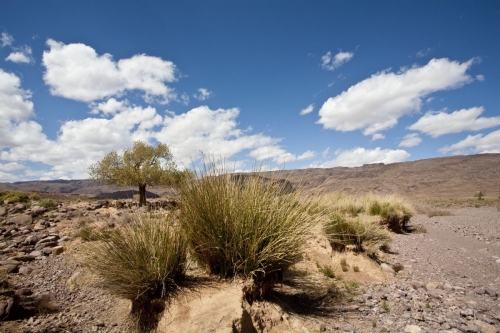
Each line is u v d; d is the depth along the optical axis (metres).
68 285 4.28
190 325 2.69
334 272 5.38
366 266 5.87
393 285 5.05
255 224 3.67
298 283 4.58
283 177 4.27
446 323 3.54
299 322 3.22
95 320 3.32
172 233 3.64
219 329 2.57
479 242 10.39
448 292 4.94
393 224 12.02
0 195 18.97
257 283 3.43
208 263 3.70
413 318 3.64
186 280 3.51
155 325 3.00
